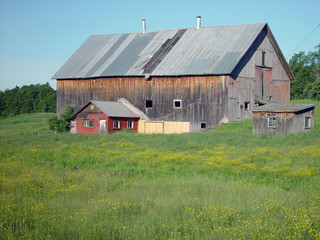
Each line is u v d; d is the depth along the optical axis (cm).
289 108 3444
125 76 4878
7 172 1811
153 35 5359
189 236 848
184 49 4809
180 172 1898
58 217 990
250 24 4738
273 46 4978
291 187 1501
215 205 1100
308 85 7362
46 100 13662
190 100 4447
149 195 1254
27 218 984
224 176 1756
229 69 4150
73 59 5631
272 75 4981
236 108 4322
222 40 4669
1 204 1139
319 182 1535
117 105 4841
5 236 854
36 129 5819
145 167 2045
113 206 1088
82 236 848
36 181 1513
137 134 4153
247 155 2244
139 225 930
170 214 1012
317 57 9075
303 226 884
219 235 849
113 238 845
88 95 5238
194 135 3578
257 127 3566
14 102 13988
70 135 4141
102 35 5853
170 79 4584
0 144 3322
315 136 3073
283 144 2783
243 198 1198
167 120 4603
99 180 1591
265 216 988
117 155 2516
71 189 1379
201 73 4294
